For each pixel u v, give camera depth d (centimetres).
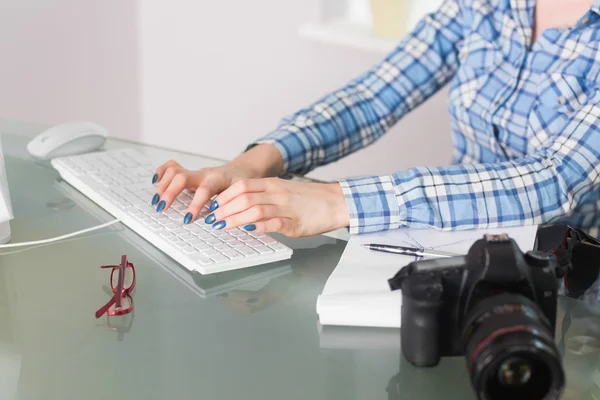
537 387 62
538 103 133
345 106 149
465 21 148
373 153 259
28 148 139
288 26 254
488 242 71
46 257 101
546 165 114
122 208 113
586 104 121
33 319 85
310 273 97
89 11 274
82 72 281
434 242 103
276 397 71
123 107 288
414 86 156
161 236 104
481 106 143
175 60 277
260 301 90
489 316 65
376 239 105
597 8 126
